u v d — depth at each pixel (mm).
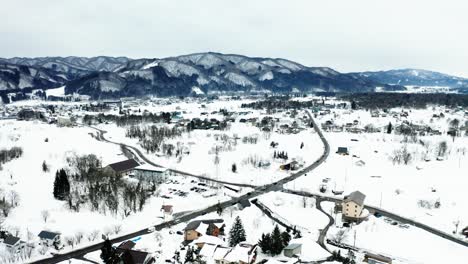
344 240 108062
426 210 132750
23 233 107812
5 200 126875
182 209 130875
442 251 103375
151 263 92938
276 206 134125
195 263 92375
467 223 122188
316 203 138875
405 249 103750
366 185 159000
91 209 126188
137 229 114375
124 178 159125
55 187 133750
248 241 104938
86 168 164625
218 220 114500
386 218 124750
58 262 94312
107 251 91125
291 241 104062
